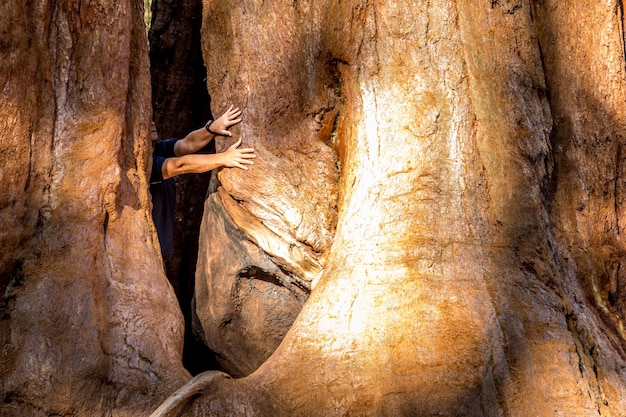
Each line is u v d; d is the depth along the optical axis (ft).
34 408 11.57
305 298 16.62
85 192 13.09
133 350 12.44
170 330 13.19
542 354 12.01
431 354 11.98
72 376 11.77
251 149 15.60
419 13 14.16
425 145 13.65
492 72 14.07
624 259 14.85
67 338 11.98
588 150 15.03
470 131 13.69
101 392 11.94
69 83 13.29
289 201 15.46
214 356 17.93
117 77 13.88
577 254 14.48
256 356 17.08
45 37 13.03
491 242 13.08
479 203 13.34
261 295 16.88
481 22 14.23
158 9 22.98
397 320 12.42
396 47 14.20
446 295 12.48
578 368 12.05
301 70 15.40
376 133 14.06
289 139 15.52
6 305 12.15
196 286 17.74
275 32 15.65
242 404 11.88
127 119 14.52
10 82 12.39
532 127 14.10
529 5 14.88
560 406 11.58
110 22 13.91
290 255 15.81
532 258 13.09
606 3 15.35
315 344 12.69
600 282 14.44
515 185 13.55
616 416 11.95
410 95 13.94
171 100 22.98
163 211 17.30
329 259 14.02
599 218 14.90
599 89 15.28
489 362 11.85
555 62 15.19
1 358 11.78
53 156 12.96
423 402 11.63
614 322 14.19
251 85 15.83
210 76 16.65
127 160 14.37
